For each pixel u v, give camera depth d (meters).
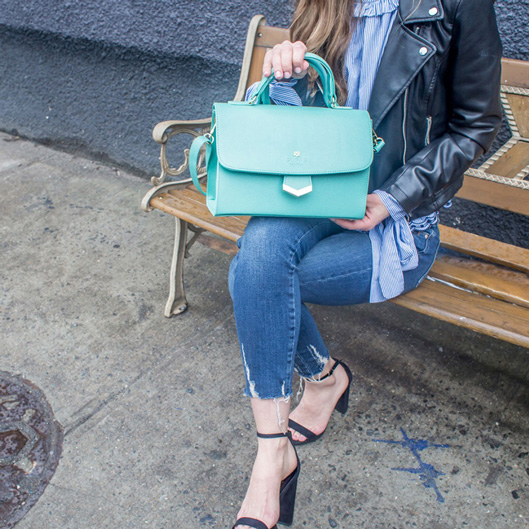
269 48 2.03
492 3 1.28
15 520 1.53
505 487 1.57
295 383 1.91
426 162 1.36
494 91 1.32
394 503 1.54
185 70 2.78
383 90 1.36
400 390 1.87
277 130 1.29
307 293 1.45
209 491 1.59
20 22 3.23
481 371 1.92
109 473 1.64
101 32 2.94
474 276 1.61
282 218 1.37
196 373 1.95
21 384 1.93
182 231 2.06
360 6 1.37
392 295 1.45
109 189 3.09
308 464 1.65
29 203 2.96
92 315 2.22
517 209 1.77
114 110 3.15
